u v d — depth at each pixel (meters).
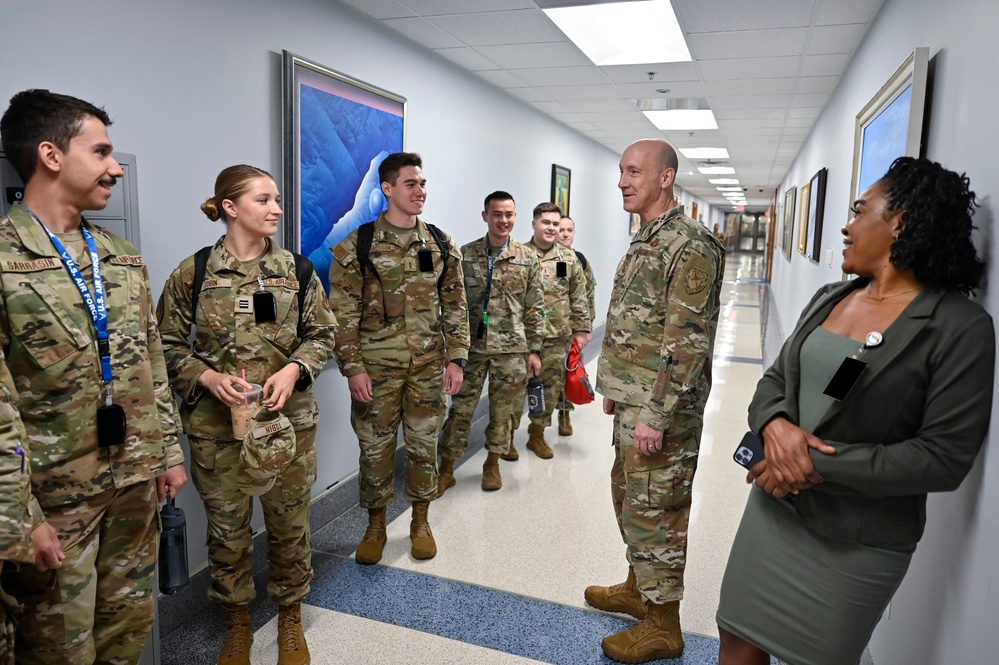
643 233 2.03
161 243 2.27
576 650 2.21
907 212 1.28
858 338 1.36
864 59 3.50
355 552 2.89
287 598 2.12
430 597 2.52
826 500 1.38
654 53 4.14
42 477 1.40
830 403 1.36
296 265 2.09
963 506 1.43
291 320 2.04
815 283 5.10
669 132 7.34
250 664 2.11
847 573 1.36
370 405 2.68
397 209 2.62
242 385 1.87
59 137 1.38
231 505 2.01
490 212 3.52
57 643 1.44
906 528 1.34
